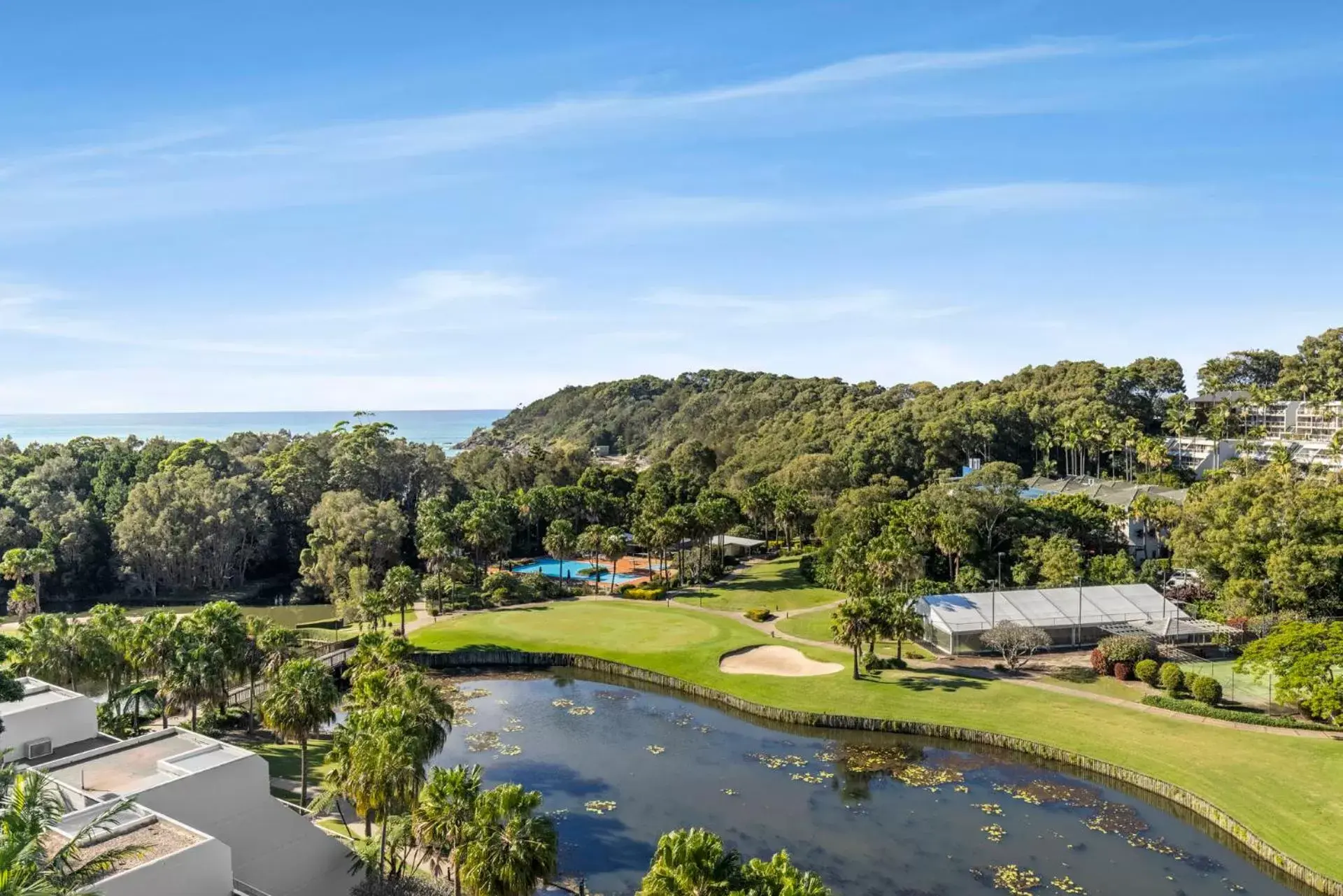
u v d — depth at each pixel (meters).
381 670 48.75
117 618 60.91
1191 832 45.69
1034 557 93.81
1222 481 116.12
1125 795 50.19
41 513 113.00
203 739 40.03
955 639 75.62
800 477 145.88
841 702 64.44
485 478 162.12
